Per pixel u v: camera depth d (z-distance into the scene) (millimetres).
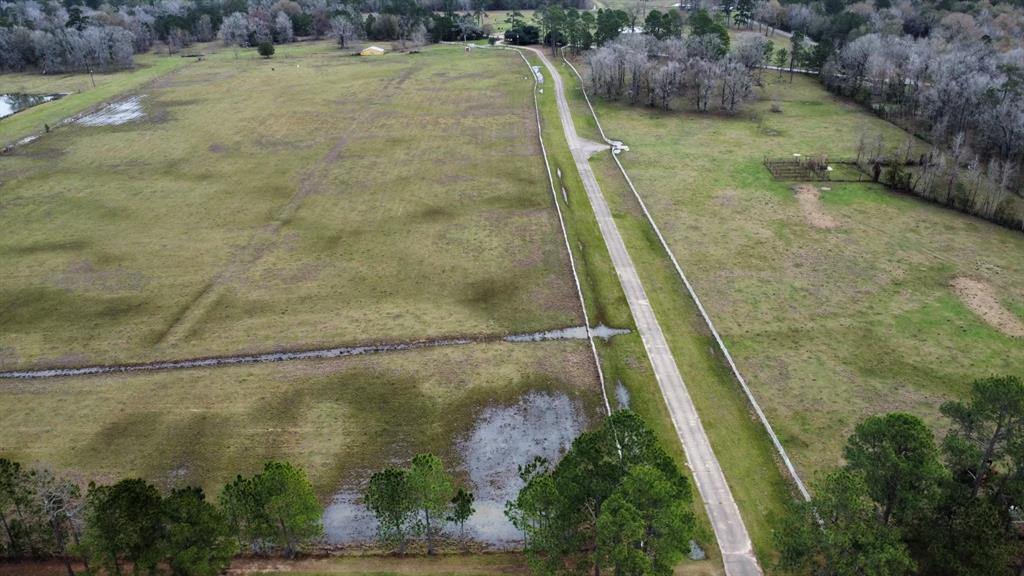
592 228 92625
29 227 96688
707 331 70875
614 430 43250
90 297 79062
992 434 45469
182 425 59312
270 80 178375
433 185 107938
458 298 77562
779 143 122125
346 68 190625
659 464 41562
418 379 64625
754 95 150875
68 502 50094
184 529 39125
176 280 82250
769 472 53219
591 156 118500
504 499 52156
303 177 112750
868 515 40594
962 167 107125
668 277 80750
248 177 113438
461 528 48969
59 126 143500
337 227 94875
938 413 57875
